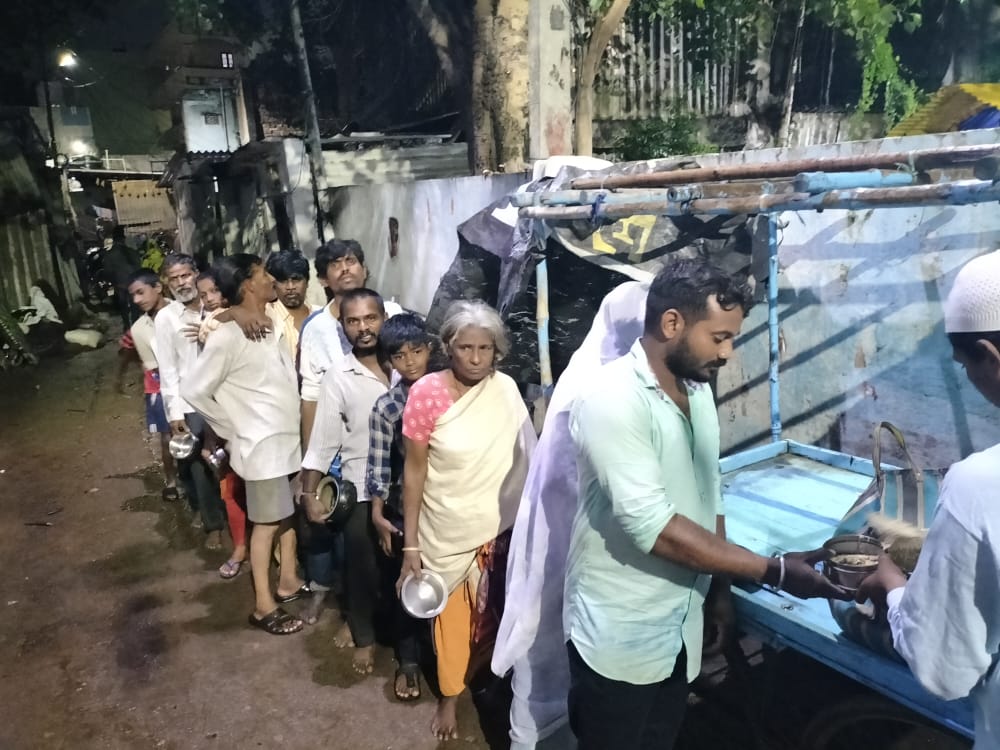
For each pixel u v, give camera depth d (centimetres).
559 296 319
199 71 2306
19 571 455
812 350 325
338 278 357
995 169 171
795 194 205
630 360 187
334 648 360
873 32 831
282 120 1394
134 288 500
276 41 1187
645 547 176
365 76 1184
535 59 500
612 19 611
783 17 898
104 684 340
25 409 830
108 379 962
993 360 143
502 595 286
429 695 322
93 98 2447
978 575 138
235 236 1226
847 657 194
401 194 584
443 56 809
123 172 2112
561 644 245
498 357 268
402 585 273
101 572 448
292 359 379
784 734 263
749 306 180
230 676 342
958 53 987
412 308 586
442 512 271
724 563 175
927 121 724
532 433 283
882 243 293
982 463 140
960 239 270
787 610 212
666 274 178
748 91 903
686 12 787
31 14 1438
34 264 1298
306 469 328
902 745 239
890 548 188
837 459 300
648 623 192
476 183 471
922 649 148
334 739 299
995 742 149
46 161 1486
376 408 291
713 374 200
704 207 226
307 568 394
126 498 565
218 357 343
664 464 184
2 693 337
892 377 298
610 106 829
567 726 255
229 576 434
